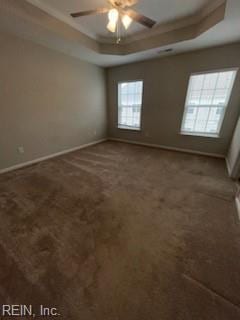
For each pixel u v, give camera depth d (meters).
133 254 1.31
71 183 2.46
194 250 1.34
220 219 1.71
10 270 1.17
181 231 1.54
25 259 1.26
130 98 4.62
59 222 1.65
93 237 1.47
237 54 2.86
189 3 2.17
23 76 2.81
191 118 3.81
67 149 4.05
